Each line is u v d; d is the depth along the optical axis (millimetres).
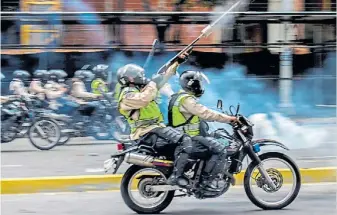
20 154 29906
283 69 42312
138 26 39969
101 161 27406
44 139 31766
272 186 18312
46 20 38750
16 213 18484
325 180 22891
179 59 18328
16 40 39281
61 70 39500
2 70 39719
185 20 39531
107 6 42812
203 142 17672
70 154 29703
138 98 17391
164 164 17641
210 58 41812
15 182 21406
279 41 41969
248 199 20125
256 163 18281
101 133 34500
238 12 38656
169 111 18047
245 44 41375
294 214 18031
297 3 44562
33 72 39750
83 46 39375
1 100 33562
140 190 17766
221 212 18375
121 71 17828
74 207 19250
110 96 34719
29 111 33438
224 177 17953
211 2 41625
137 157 17500
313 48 42406
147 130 17703
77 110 34469
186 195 18047
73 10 42594
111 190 21953
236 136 18219
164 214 18188
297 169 18703
